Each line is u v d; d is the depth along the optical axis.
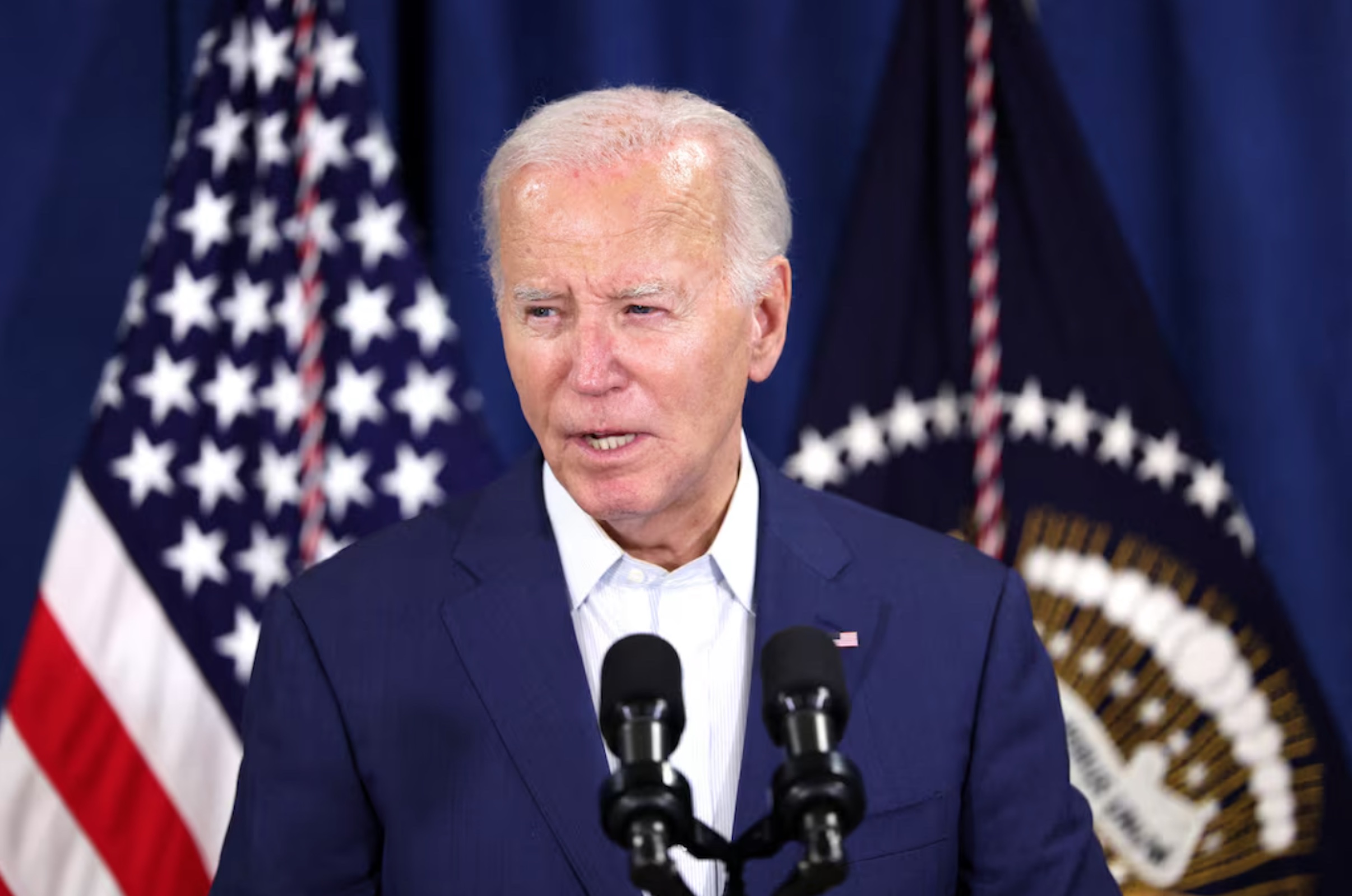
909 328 9.50
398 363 9.16
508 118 9.44
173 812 9.01
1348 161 9.45
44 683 8.88
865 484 9.38
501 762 4.86
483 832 4.77
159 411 9.05
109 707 8.95
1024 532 9.34
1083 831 5.21
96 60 9.38
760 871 4.87
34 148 9.32
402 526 5.55
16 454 9.28
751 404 9.73
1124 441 9.26
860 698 5.04
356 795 4.92
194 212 9.11
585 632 5.27
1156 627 9.28
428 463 9.12
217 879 4.88
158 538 9.02
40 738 8.87
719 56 9.71
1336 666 9.60
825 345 9.41
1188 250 9.57
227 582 9.09
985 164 9.32
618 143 4.59
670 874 3.18
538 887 4.72
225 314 9.13
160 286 9.08
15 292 9.29
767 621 5.16
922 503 9.49
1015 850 5.06
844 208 9.70
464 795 4.82
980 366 9.35
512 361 4.81
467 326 9.32
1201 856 9.30
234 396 9.12
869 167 9.41
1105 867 5.23
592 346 4.55
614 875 4.72
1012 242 9.41
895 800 4.89
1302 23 9.49
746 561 5.34
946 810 4.97
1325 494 9.57
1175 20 9.52
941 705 5.09
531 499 5.46
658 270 4.54
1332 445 9.57
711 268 4.68
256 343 9.10
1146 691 9.29
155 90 9.48
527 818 4.79
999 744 5.15
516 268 4.61
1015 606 5.40
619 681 3.64
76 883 8.89
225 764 9.10
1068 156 9.30
